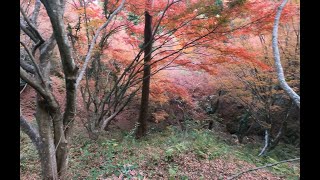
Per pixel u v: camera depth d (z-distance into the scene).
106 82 9.74
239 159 6.76
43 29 7.24
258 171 6.04
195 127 10.51
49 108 3.64
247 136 13.55
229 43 7.59
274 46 3.18
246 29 6.46
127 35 9.13
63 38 3.38
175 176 5.04
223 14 6.09
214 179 5.16
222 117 13.88
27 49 3.34
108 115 10.49
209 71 7.62
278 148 10.84
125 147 6.51
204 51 7.53
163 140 7.95
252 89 9.75
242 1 5.76
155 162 5.58
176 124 11.95
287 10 6.00
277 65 3.07
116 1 7.56
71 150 6.30
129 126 11.20
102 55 8.73
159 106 12.20
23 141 7.22
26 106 11.34
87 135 8.27
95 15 7.57
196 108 12.53
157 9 7.31
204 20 6.42
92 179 4.49
